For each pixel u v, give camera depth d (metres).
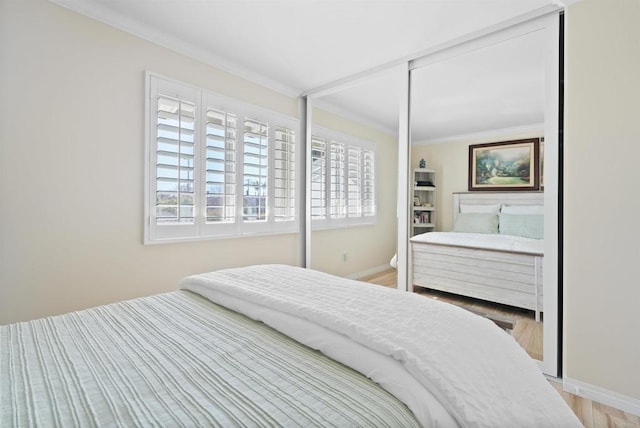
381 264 3.01
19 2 1.75
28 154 1.79
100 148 2.06
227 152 2.77
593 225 1.70
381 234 3.02
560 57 1.93
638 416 1.56
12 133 1.74
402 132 2.70
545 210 1.96
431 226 2.59
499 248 2.22
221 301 1.31
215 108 2.67
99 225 2.06
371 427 0.60
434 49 2.49
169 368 0.81
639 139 1.57
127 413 0.62
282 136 3.31
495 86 2.25
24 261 1.79
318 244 3.42
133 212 2.21
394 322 0.97
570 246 1.78
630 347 1.59
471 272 2.38
